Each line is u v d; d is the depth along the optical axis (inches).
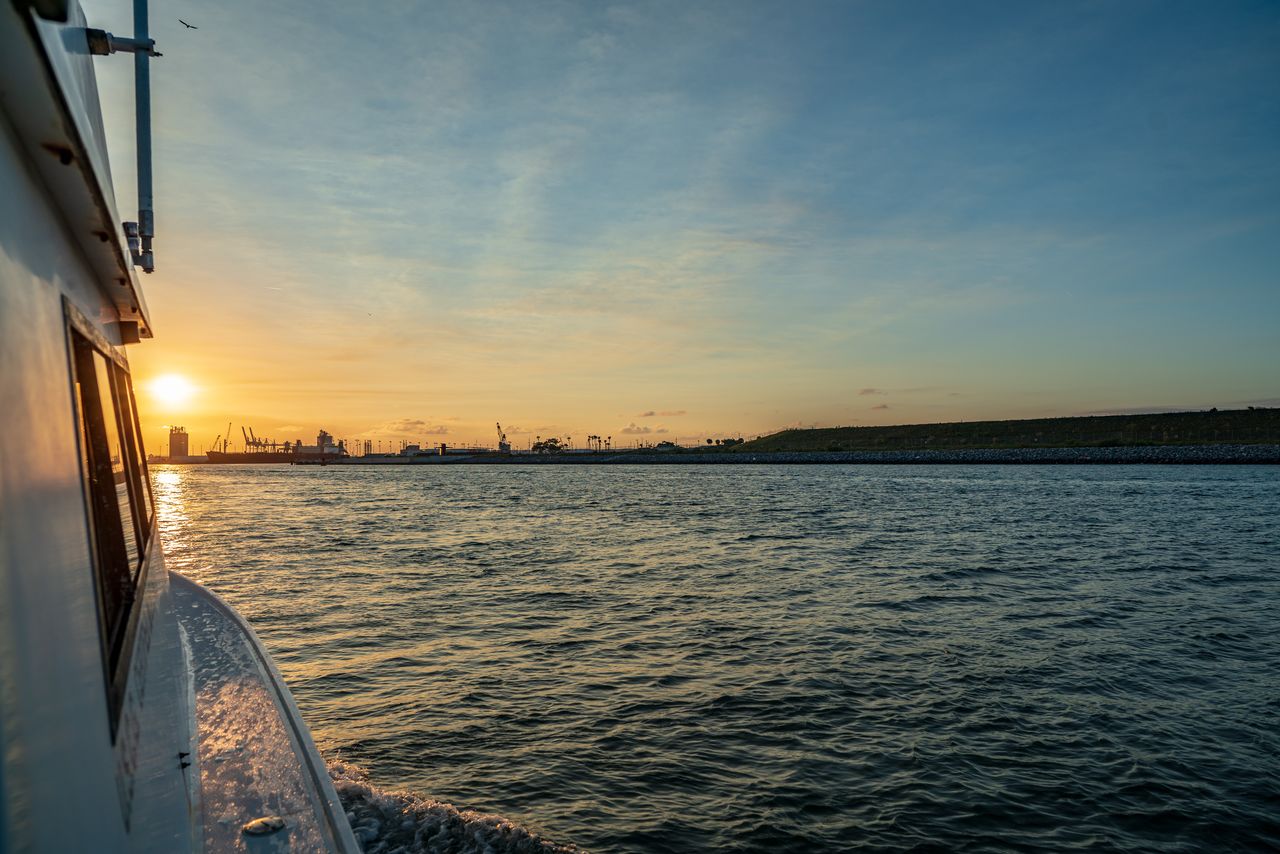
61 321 73.3
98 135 100.2
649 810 285.9
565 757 331.0
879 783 309.0
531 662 474.6
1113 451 4220.0
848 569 840.9
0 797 34.5
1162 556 923.4
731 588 727.7
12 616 43.8
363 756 331.0
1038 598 671.8
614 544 1098.1
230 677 216.2
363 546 1099.3
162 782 118.9
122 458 131.4
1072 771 319.9
